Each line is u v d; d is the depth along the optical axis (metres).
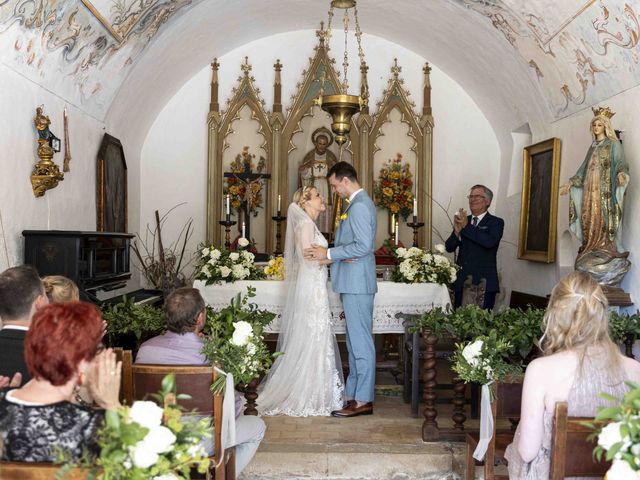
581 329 2.66
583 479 2.61
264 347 3.69
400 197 9.23
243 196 9.17
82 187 6.76
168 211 9.39
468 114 9.62
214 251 6.44
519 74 7.73
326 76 9.35
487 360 3.53
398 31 8.98
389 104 9.40
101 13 5.71
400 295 6.36
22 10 4.56
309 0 8.30
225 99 9.41
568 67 6.61
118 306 4.98
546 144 7.74
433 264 6.53
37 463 2.03
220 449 3.29
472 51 8.28
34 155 5.37
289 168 9.40
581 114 6.94
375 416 5.63
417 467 4.61
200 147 9.42
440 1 7.50
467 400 5.79
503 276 9.27
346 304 5.63
